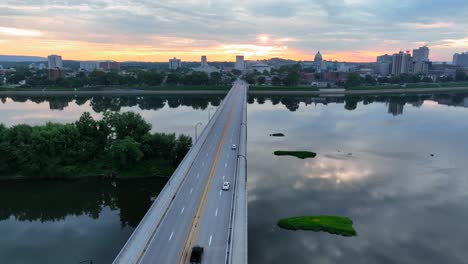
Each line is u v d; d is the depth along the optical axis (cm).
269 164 10556
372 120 18288
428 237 6375
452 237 6388
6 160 9112
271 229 6550
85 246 6194
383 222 6912
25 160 9094
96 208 8000
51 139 9300
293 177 9406
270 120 18212
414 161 10956
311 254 5753
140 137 10188
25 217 7538
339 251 5859
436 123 17450
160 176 9450
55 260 5731
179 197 6569
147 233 5147
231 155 9406
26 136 9456
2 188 8756
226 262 4528
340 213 7281
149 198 8419
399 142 13412
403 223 6881
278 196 8131
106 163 9744
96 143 10081
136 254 4631
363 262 5569
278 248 5903
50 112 19525
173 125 15800
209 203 6312
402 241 6228
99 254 5919
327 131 15425
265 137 14212
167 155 9912
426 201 7944
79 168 9475
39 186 8881
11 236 6612
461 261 5662
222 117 15375
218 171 8075
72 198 8400
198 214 5872
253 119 18475
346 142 13375
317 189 8581
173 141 10044
